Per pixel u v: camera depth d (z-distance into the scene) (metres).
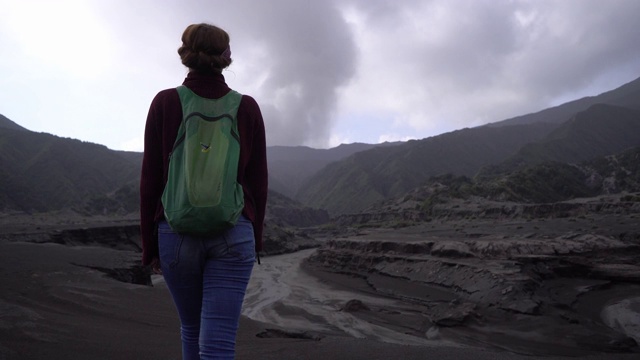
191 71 2.08
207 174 1.79
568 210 82.38
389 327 27.27
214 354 1.81
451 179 159.88
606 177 164.88
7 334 5.71
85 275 12.38
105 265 16.91
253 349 5.98
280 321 30.12
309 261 66.69
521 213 87.62
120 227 54.44
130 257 19.86
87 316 8.23
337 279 50.53
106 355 5.34
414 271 44.44
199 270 1.90
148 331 7.35
